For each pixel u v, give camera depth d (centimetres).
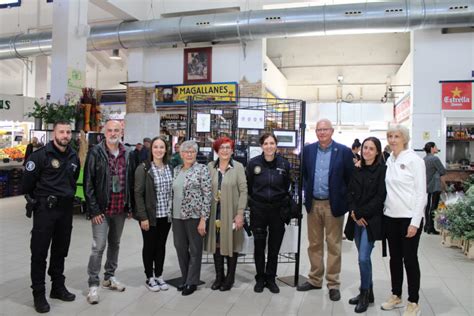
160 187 359
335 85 1440
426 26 788
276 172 361
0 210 790
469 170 795
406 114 958
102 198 335
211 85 968
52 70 801
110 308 324
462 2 759
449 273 434
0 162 985
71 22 801
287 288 379
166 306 330
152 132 1022
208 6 977
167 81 1027
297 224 418
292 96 1486
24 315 306
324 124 353
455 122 838
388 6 788
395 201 312
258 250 366
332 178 352
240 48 971
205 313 318
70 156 335
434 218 633
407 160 309
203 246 374
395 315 318
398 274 329
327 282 390
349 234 347
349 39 1139
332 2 922
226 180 363
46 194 319
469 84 840
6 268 421
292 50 1215
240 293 364
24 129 1236
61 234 333
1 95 1148
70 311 316
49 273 340
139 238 572
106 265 369
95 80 1694
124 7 921
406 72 1025
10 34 1260
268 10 852
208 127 443
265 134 364
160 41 927
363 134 1384
